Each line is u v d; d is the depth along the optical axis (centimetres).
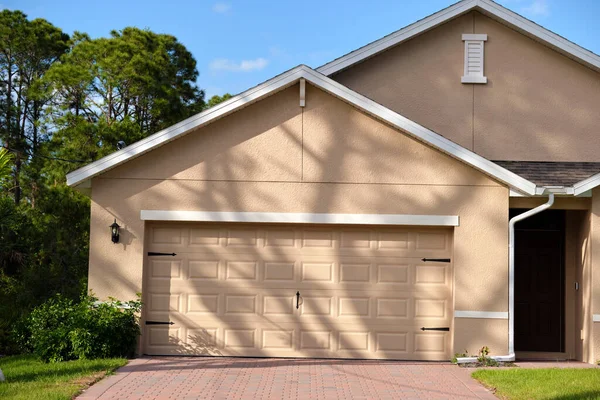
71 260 2280
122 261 1299
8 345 1427
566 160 1509
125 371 1131
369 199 1308
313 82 1284
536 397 969
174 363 1221
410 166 1310
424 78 1525
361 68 1530
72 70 2827
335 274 1327
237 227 1330
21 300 2020
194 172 1309
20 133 3161
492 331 1291
